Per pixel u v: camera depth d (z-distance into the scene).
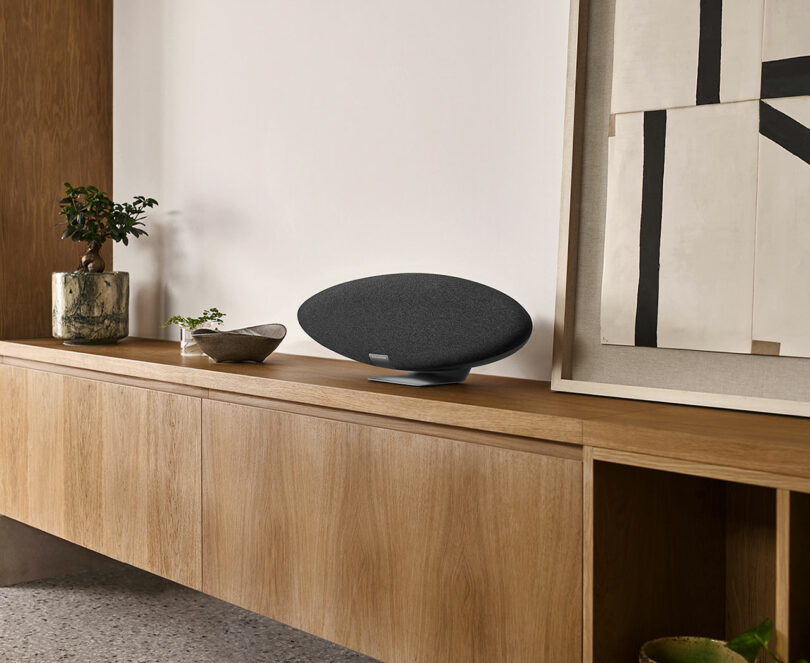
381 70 2.02
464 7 1.85
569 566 1.23
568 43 1.60
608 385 1.46
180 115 2.55
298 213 2.22
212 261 2.47
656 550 1.31
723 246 1.38
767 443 1.04
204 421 1.82
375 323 1.62
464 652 1.37
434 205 1.92
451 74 1.88
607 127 1.53
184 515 1.87
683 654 1.22
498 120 1.80
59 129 2.67
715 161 1.39
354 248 2.09
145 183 2.68
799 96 1.31
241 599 1.74
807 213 1.29
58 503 2.22
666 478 1.33
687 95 1.43
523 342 1.51
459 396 1.46
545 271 1.73
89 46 2.73
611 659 1.24
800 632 1.08
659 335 1.44
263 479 1.69
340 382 1.62
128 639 2.19
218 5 2.41
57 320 2.42
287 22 2.23
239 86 2.36
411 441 1.43
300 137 2.21
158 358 2.05
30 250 2.61
